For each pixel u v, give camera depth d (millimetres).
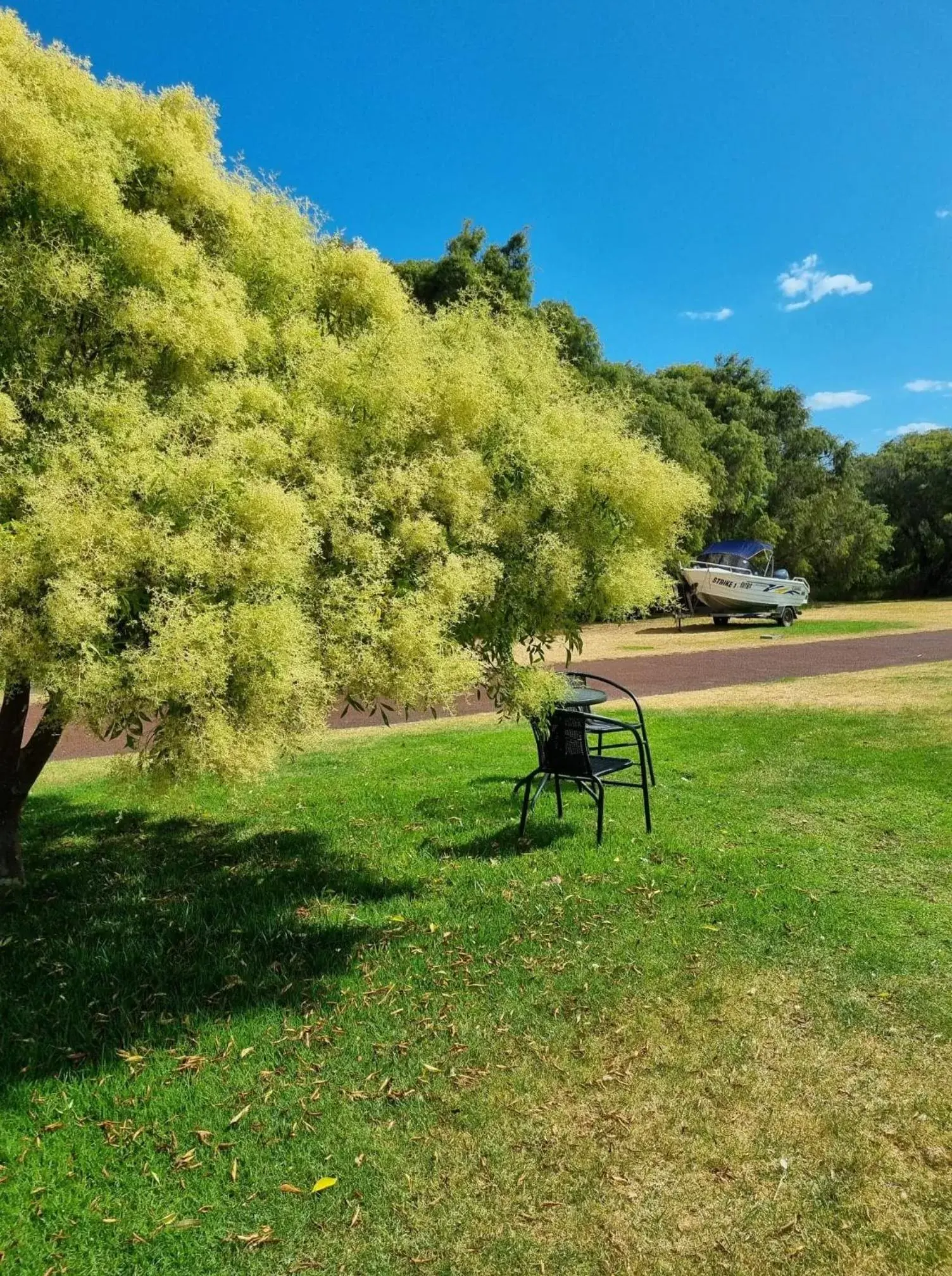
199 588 3031
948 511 40750
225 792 6656
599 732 5867
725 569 23047
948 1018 3229
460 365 3703
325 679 3422
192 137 4117
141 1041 3211
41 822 6195
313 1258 2252
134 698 3035
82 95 3648
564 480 3736
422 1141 2672
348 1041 3205
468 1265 2221
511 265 21188
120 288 3559
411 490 3455
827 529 35281
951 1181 2445
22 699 4684
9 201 3480
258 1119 2781
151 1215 2393
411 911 4359
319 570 3557
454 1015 3367
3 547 2775
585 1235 2305
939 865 4758
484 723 9961
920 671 12414
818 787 6359
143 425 3164
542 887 4594
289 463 3449
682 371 38406
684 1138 2654
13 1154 2604
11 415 3035
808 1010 3328
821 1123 2697
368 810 6215
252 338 3918
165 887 4801
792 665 14016
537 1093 2887
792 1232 2295
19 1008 3404
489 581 3684
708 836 5332
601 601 4062
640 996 3465
